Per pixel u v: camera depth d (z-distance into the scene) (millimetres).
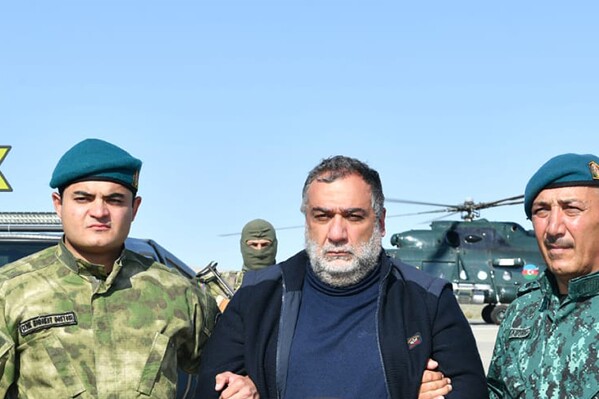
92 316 2994
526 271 20516
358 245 2996
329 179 2994
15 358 2922
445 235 20969
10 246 4508
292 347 2975
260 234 6734
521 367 3047
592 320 2865
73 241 3033
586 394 2805
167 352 3072
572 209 2953
